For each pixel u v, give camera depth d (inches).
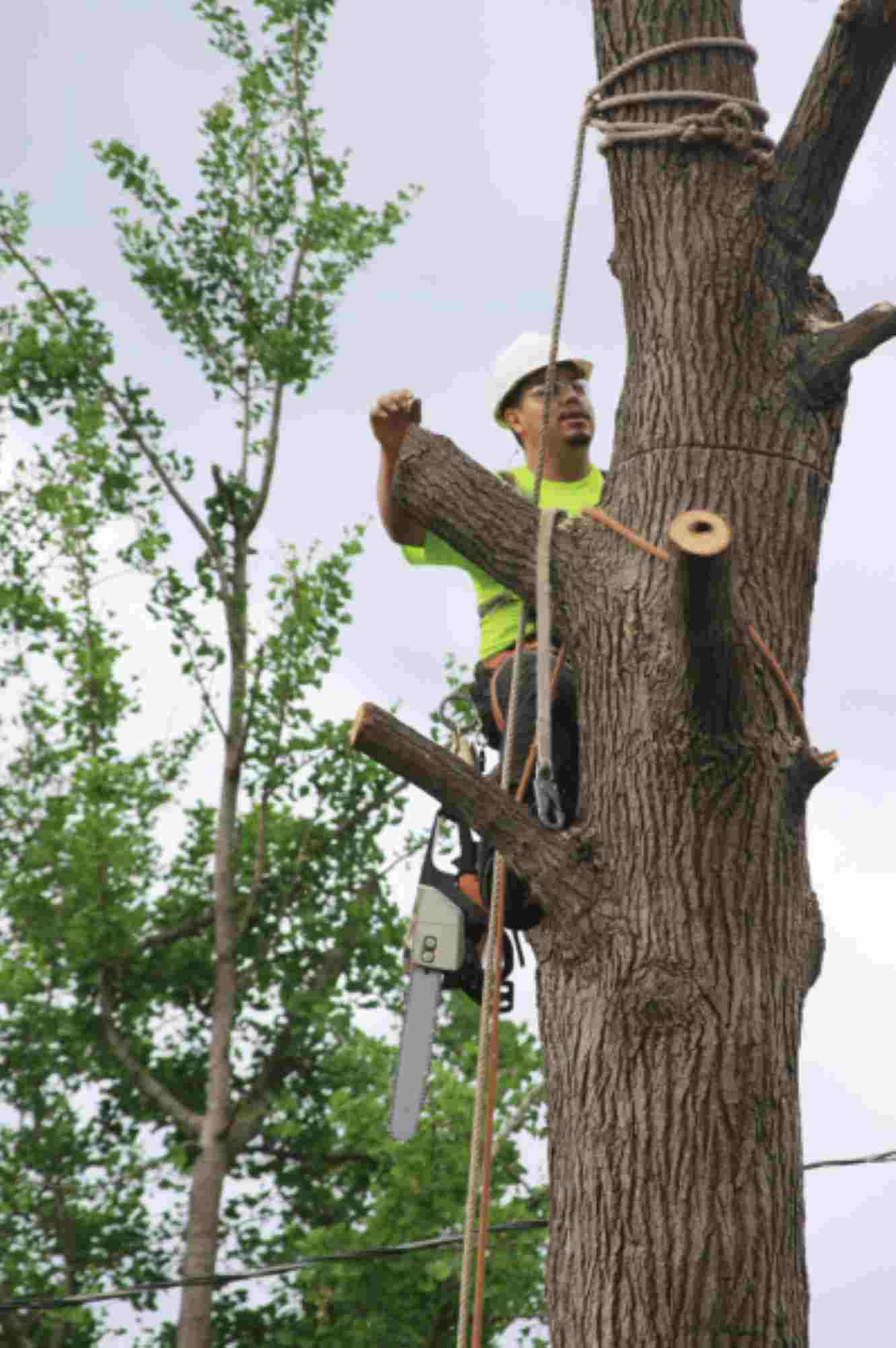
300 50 1190.3
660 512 263.1
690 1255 226.7
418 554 309.3
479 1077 258.8
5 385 1159.0
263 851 1175.6
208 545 1195.9
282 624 1159.0
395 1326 959.0
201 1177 1097.4
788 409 268.8
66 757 1229.1
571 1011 246.5
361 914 1179.9
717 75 280.1
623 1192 231.9
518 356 331.6
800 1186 238.4
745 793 245.3
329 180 1197.1
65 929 1155.9
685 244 273.9
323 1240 969.5
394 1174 973.2
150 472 1183.6
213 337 1195.9
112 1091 1216.2
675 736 245.8
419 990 323.0
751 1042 236.4
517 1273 953.5
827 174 274.1
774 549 261.9
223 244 1182.3
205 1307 1059.3
